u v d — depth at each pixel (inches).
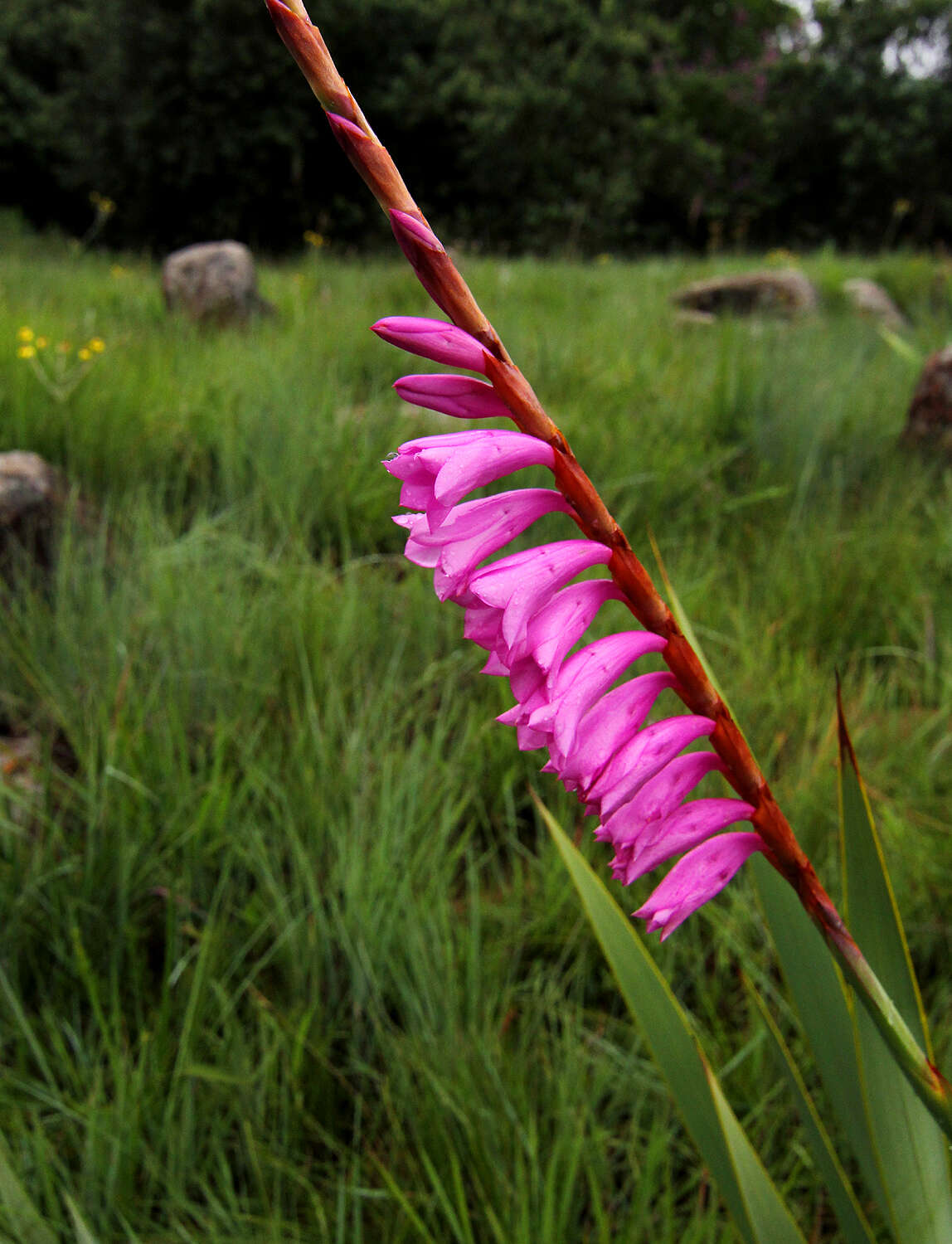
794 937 16.0
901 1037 11.5
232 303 104.3
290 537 52.2
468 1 282.5
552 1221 22.1
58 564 47.4
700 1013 30.3
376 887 30.7
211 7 259.0
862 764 38.0
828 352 86.7
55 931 30.2
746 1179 15.8
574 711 10.9
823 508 61.6
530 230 282.0
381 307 117.7
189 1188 25.0
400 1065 26.4
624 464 60.6
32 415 59.4
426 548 11.2
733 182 323.6
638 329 102.2
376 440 62.7
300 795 34.8
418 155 291.3
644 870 11.8
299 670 41.8
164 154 268.2
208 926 28.7
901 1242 15.1
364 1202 25.2
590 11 299.1
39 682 40.6
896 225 343.9
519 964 32.3
